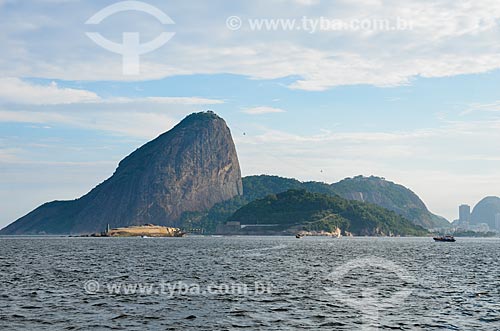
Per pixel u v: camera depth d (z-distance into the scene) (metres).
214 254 133.62
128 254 134.75
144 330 39.34
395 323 41.56
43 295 54.47
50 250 161.88
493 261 113.56
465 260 116.31
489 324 41.44
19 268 87.88
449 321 42.38
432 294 55.97
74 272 80.31
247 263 99.50
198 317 43.50
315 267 89.75
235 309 46.72
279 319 42.84
